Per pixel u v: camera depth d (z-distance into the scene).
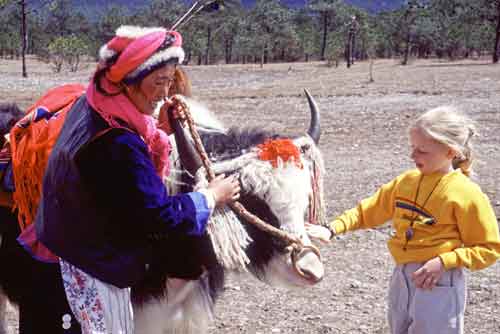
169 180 3.93
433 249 3.85
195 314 4.26
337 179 10.41
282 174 3.74
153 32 3.35
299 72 45.75
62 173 3.47
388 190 4.17
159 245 3.96
